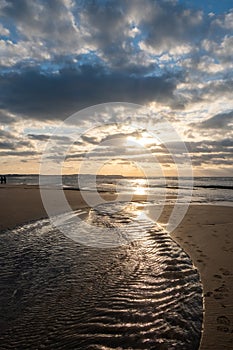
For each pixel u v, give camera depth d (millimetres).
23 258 6270
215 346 3156
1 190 23891
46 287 4715
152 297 4371
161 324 3621
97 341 3277
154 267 5719
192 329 3496
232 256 6273
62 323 3646
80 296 4395
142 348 3166
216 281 4918
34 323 3633
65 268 5645
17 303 4145
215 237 8047
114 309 3984
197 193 26281
